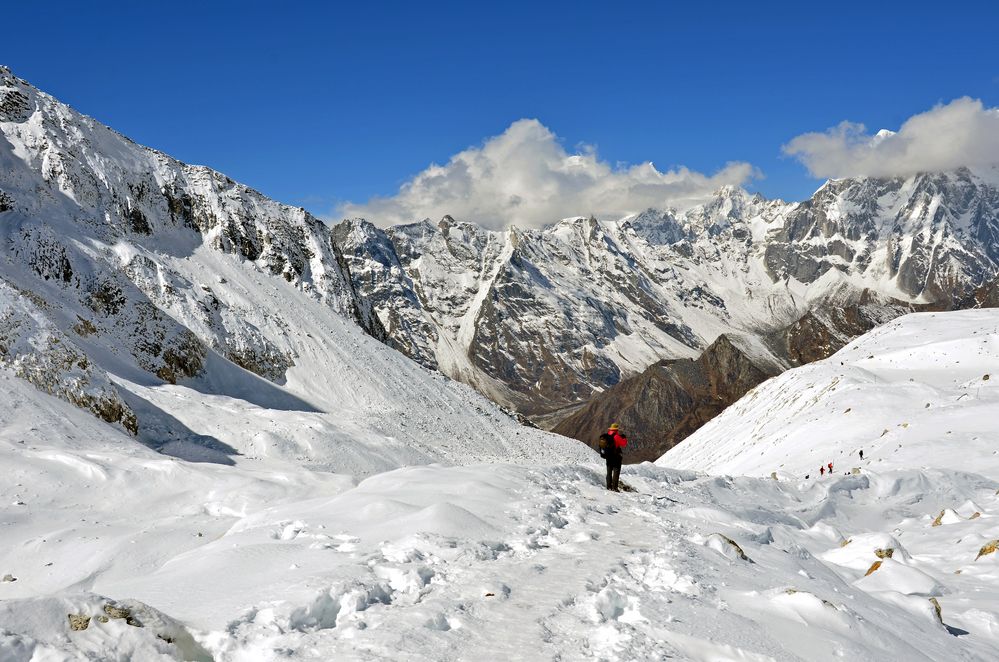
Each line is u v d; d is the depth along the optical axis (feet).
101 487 92.73
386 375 313.53
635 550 33.71
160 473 98.99
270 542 33.94
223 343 270.87
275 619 21.81
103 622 19.92
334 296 367.45
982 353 287.48
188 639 20.76
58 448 108.99
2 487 86.79
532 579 27.81
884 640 26.11
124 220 295.28
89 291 242.58
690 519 47.93
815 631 25.02
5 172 268.00
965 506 75.41
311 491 99.45
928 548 62.13
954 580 47.32
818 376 313.12
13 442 105.50
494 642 21.09
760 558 38.83
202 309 277.23
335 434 182.29
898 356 308.19
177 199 331.77
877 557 49.19
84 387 146.41
